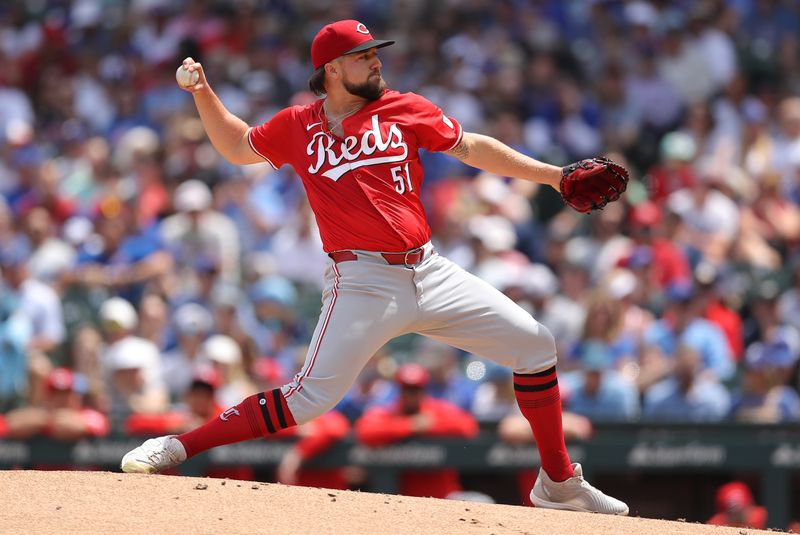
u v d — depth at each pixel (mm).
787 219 39438
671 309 33594
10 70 57406
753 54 51250
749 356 32969
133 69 53906
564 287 36281
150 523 14930
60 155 50656
